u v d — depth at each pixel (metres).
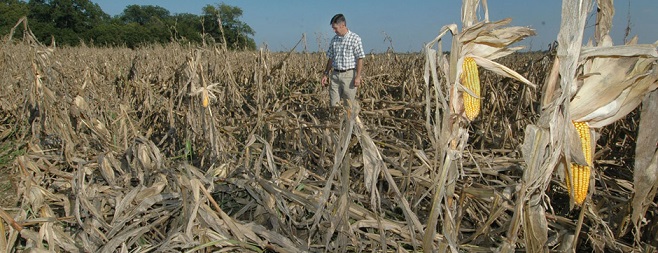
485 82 5.70
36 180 3.43
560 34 2.00
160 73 9.27
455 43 2.13
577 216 3.44
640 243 2.94
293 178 3.61
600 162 4.20
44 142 5.00
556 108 2.05
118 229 2.77
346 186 2.68
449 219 2.32
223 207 3.52
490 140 5.23
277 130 5.32
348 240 2.89
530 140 2.11
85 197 2.90
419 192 3.31
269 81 8.00
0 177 4.91
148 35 36.16
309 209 3.12
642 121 2.25
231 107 6.57
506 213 3.36
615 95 2.16
